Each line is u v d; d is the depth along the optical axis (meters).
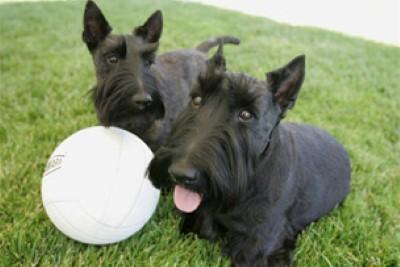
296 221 1.30
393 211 1.42
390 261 1.28
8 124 1.62
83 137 1.20
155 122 1.47
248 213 1.18
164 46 2.58
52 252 1.20
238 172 1.07
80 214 1.14
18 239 1.21
